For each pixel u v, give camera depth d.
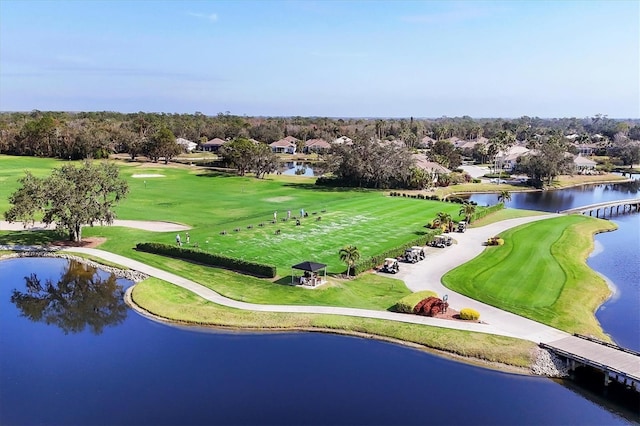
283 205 99.62
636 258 69.06
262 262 60.97
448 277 56.59
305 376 36.12
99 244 69.81
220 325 45.19
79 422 30.30
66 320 47.22
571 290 52.97
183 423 30.17
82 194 68.06
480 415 31.64
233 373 36.50
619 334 44.38
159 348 40.88
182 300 49.84
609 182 161.88
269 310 47.06
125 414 31.16
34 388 34.34
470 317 44.59
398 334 42.47
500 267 60.34
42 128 177.62
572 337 41.28
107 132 192.12
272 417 30.89
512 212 98.94
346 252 55.53
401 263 61.91
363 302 49.09
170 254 64.19
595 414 32.41
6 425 29.94
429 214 90.88
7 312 49.22
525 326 43.53
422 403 32.81
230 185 126.44
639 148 198.50
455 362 38.62
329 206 97.06
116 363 38.09
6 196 98.75
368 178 125.62
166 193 112.00
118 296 53.38
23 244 69.38
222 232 74.38
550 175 146.50
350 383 35.22
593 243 77.25
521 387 35.34
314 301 49.31
